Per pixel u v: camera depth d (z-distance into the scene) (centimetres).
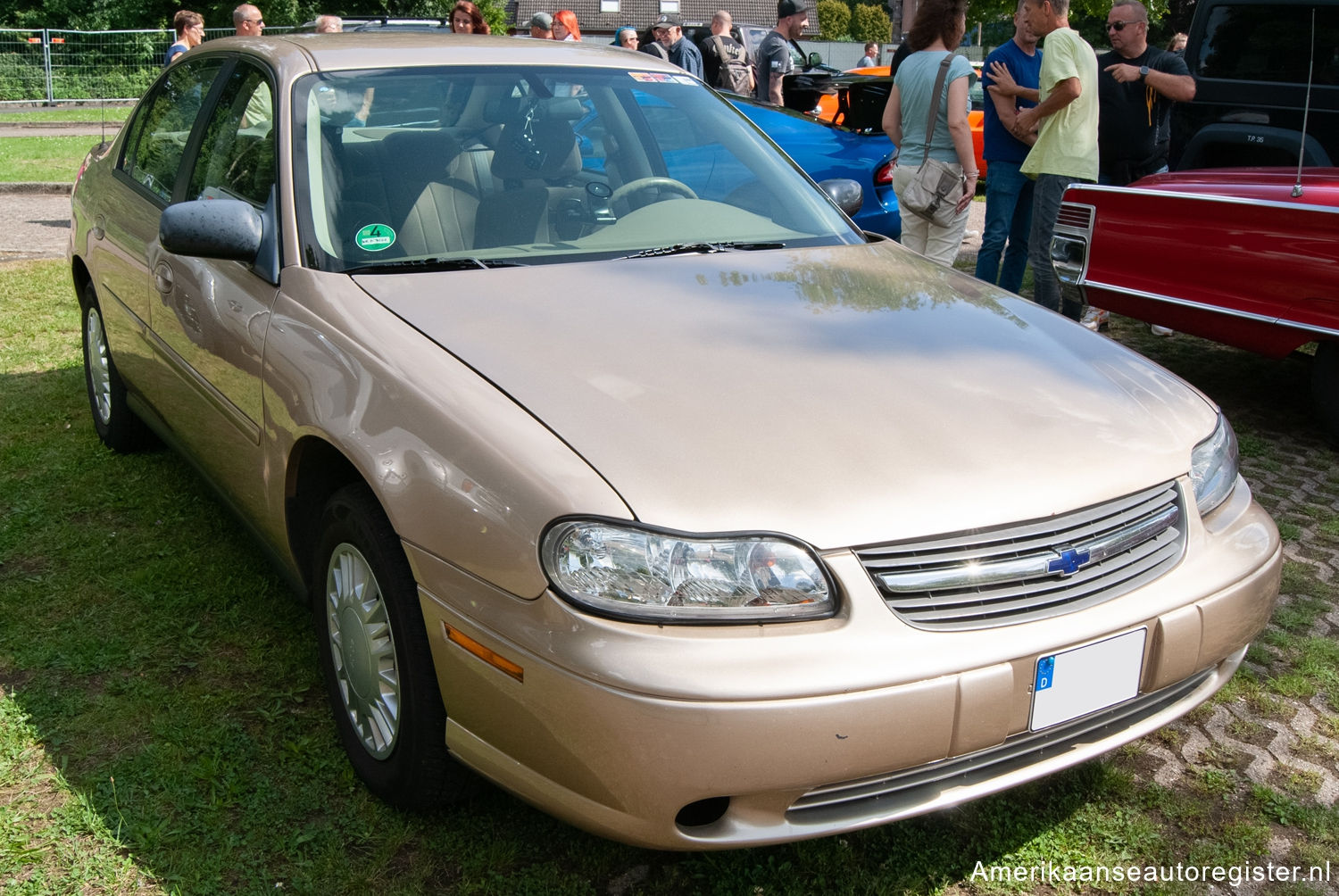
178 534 368
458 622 198
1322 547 386
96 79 2520
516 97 320
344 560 239
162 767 249
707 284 271
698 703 175
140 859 222
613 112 334
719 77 1102
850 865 229
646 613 180
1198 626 212
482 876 222
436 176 291
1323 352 466
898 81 582
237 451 284
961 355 242
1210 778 260
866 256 311
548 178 307
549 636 184
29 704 272
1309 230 432
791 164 357
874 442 203
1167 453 223
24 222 1005
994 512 195
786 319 252
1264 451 478
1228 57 721
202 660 294
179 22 927
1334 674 306
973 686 186
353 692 241
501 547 191
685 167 336
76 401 501
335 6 3544
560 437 197
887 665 182
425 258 273
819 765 180
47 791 241
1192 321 484
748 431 201
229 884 217
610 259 284
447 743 212
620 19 5197
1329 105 668
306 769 250
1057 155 556
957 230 572
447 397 212
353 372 231
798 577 184
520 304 248
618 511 183
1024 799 252
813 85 989
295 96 296
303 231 270
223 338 284
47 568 344
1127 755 271
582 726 181
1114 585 207
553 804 193
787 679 177
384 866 223
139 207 375
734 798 184
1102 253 510
